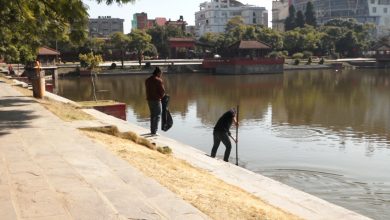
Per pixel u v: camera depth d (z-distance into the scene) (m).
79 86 71.69
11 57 38.94
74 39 18.75
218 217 6.55
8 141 10.33
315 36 127.25
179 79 86.19
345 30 136.50
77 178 7.44
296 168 18.89
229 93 59.06
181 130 29.22
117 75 94.38
